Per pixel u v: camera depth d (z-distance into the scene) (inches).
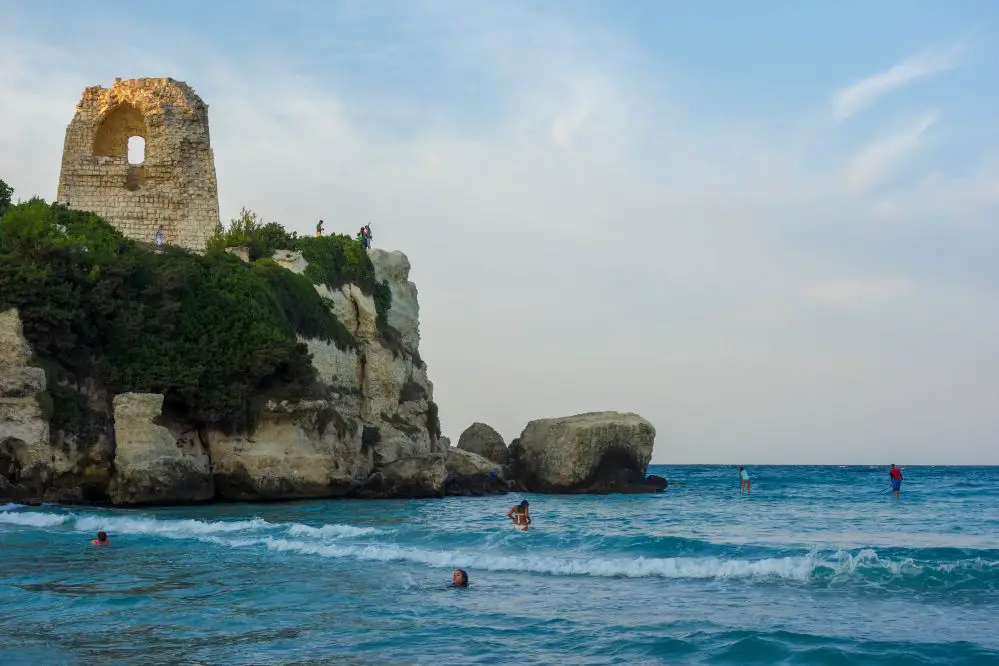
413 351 3021.7
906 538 1350.9
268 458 2020.2
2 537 1289.4
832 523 1653.5
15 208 2132.1
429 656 636.1
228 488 2001.7
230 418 2003.0
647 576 949.8
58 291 1870.1
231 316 2135.8
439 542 1232.2
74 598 845.2
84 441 1840.6
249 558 1103.6
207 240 2679.6
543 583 919.0
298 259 2603.3
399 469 2260.1
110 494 1827.0
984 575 884.6
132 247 2265.0
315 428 2144.4
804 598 817.5
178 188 2758.4
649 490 2711.6
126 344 1980.8
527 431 2861.7
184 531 1354.6
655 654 628.4
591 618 745.0
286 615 772.6
